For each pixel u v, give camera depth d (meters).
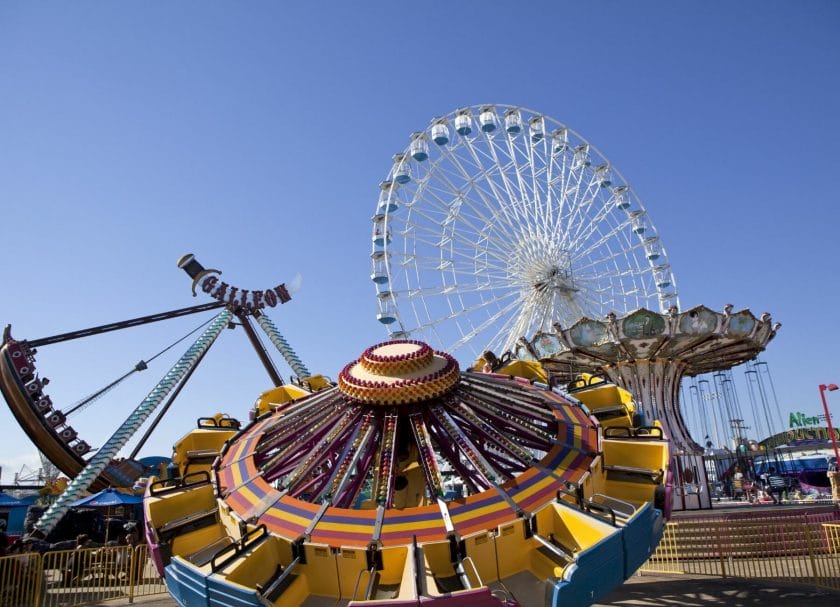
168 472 12.73
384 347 13.38
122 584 22.81
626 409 12.88
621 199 54.91
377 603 7.04
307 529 9.37
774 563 20.78
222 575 8.27
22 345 38.81
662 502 10.08
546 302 48.50
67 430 39.34
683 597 15.83
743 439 67.25
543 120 51.72
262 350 46.53
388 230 48.44
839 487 40.97
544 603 8.16
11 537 34.22
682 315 39.16
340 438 11.79
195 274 45.75
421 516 9.40
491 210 49.09
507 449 11.16
